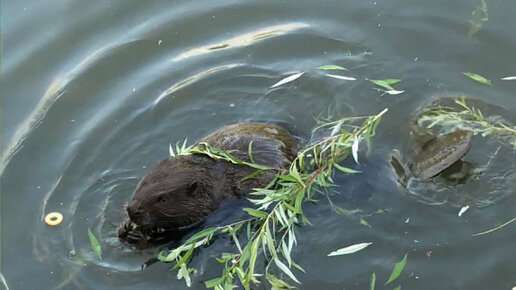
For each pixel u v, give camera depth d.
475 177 4.02
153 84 4.49
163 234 3.96
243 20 4.74
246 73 4.52
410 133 4.20
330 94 4.41
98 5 4.79
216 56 4.60
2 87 4.48
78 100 4.44
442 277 3.76
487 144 4.11
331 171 4.01
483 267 3.78
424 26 4.64
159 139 4.28
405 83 4.42
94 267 3.86
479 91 4.35
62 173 4.18
